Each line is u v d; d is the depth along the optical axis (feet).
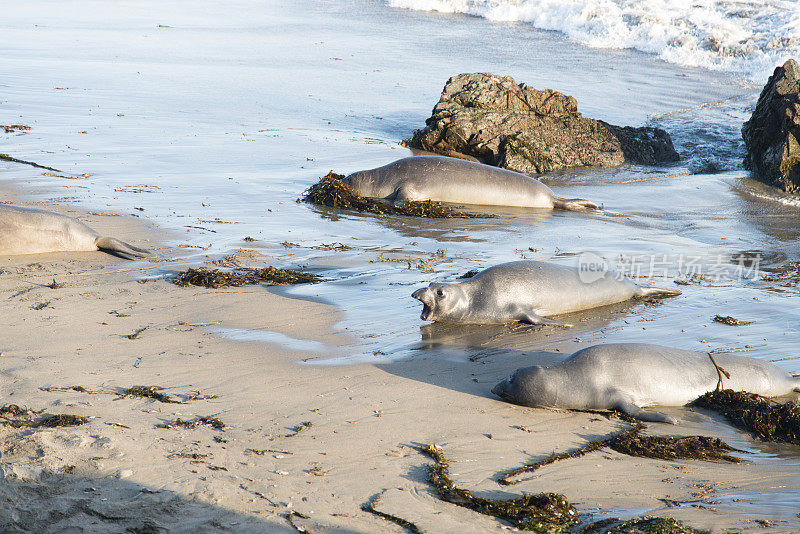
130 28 377.50
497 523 47.62
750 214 143.13
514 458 57.98
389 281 99.91
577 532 46.85
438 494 51.13
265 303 91.71
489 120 193.16
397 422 63.16
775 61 271.49
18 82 243.19
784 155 163.84
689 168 187.83
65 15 414.62
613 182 173.88
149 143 180.04
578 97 244.22
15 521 45.96
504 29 364.58
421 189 149.48
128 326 82.79
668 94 249.96
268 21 408.67
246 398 66.18
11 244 106.93
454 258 110.42
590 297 92.02
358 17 414.82
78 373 69.51
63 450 53.57
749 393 70.08
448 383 71.82
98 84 247.91
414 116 226.58
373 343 81.05
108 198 136.05
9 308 86.89
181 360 74.13
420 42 339.98
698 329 85.05
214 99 236.43
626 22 324.39
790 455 60.85
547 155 190.80
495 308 87.30
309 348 78.84
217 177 155.43
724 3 319.88
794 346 80.12
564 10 356.59
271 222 128.67
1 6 440.86
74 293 92.99
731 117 227.20
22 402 62.39
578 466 57.11
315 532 45.32
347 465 54.95
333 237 121.70
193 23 401.08
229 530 45.27
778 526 46.96
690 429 65.62
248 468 53.42
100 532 45.01
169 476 51.13
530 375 67.82
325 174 161.68
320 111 228.02
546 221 137.49
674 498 52.11
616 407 67.92
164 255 109.19
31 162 156.87
